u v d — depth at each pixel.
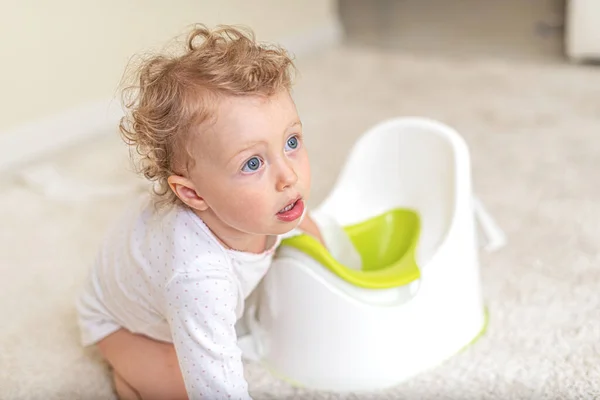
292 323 0.94
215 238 0.83
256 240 0.87
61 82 1.90
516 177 1.54
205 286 0.80
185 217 0.83
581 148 1.65
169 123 0.76
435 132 1.04
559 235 1.30
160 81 0.76
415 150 1.06
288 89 0.79
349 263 1.03
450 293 0.99
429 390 0.94
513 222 1.36
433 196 1.04
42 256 1.34
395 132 1.08
